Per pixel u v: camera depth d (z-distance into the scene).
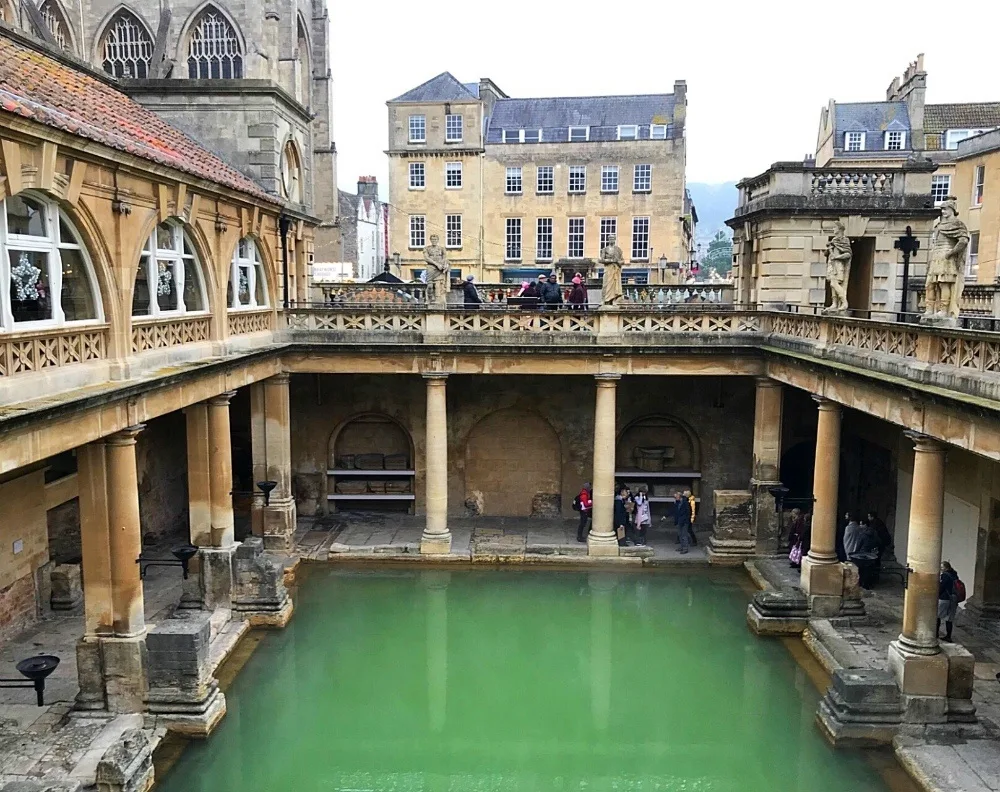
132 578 15.48
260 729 16.97
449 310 24.77
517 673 19.34
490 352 24.94
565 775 15.44
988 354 12.82
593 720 17.30
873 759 14.99
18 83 14.26
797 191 25.30
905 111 55.72
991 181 36.00
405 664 19.73
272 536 25.70
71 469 21.88
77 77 20.62
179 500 28.50
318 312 25.17
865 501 27.41
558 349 24.70
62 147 12.87
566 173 58.91
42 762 13.87
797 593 20.80
